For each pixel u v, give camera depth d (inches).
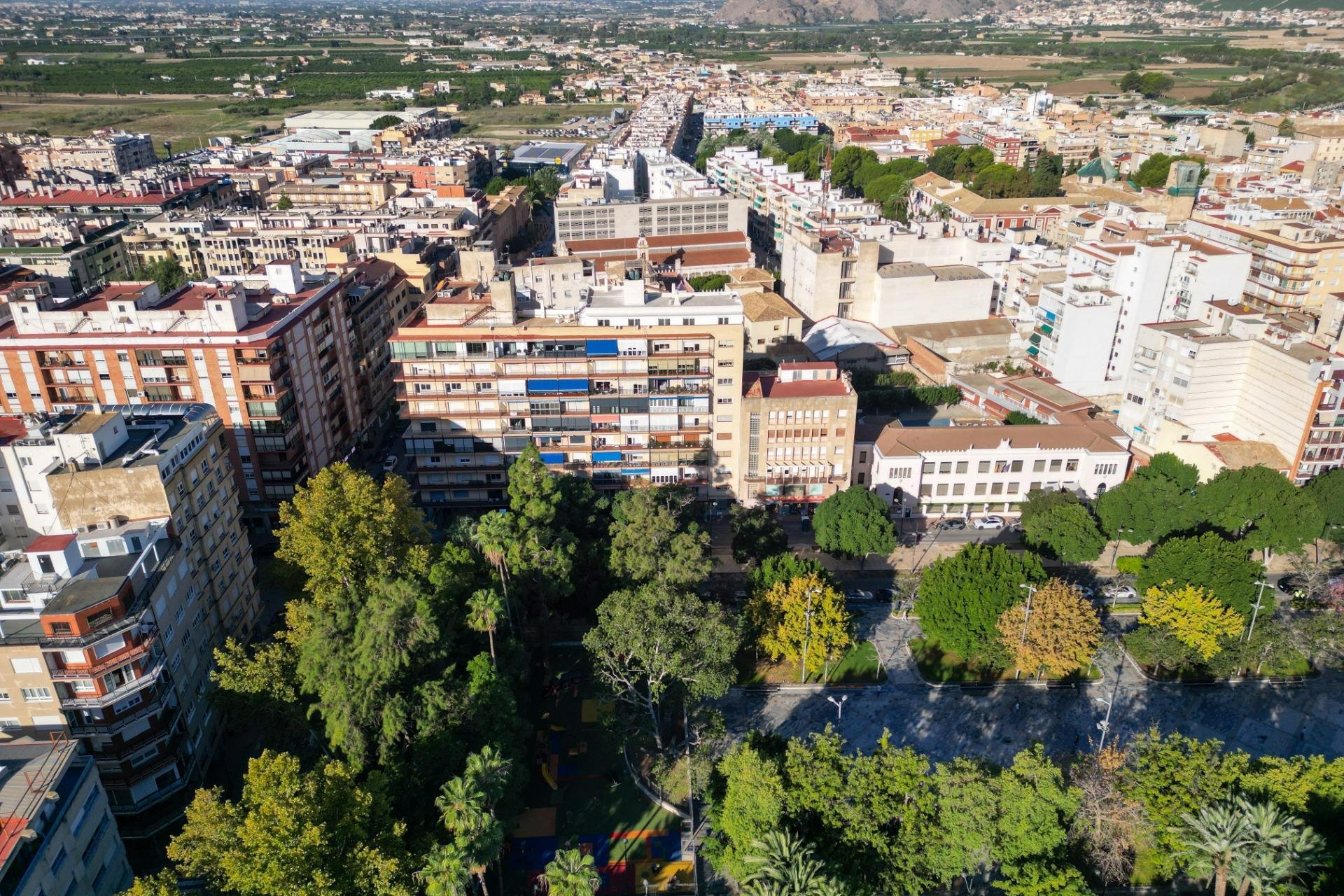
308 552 5497.1
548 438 6958.7
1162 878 4276.6
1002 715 5324.8
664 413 6914.4
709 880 4357.8
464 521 6018.7
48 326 6604.3
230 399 6756.9
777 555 6210.6
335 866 3607.3
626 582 5836.6
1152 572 5925.2
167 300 6904.5
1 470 5231.3
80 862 3503.9
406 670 4559.5
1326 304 7869.1
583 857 3602.4
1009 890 3885.3
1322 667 5674.2
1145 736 4891.7
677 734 5236.2
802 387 7121.1
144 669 4227.4
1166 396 7721.5
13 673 4018.2
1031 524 6609.3
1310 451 6948.8
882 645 5940.0
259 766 3791.8
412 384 6761.8
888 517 6525.6
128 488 4621.1
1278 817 3794.3
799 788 4138.8
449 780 3912.4
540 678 5684.1
